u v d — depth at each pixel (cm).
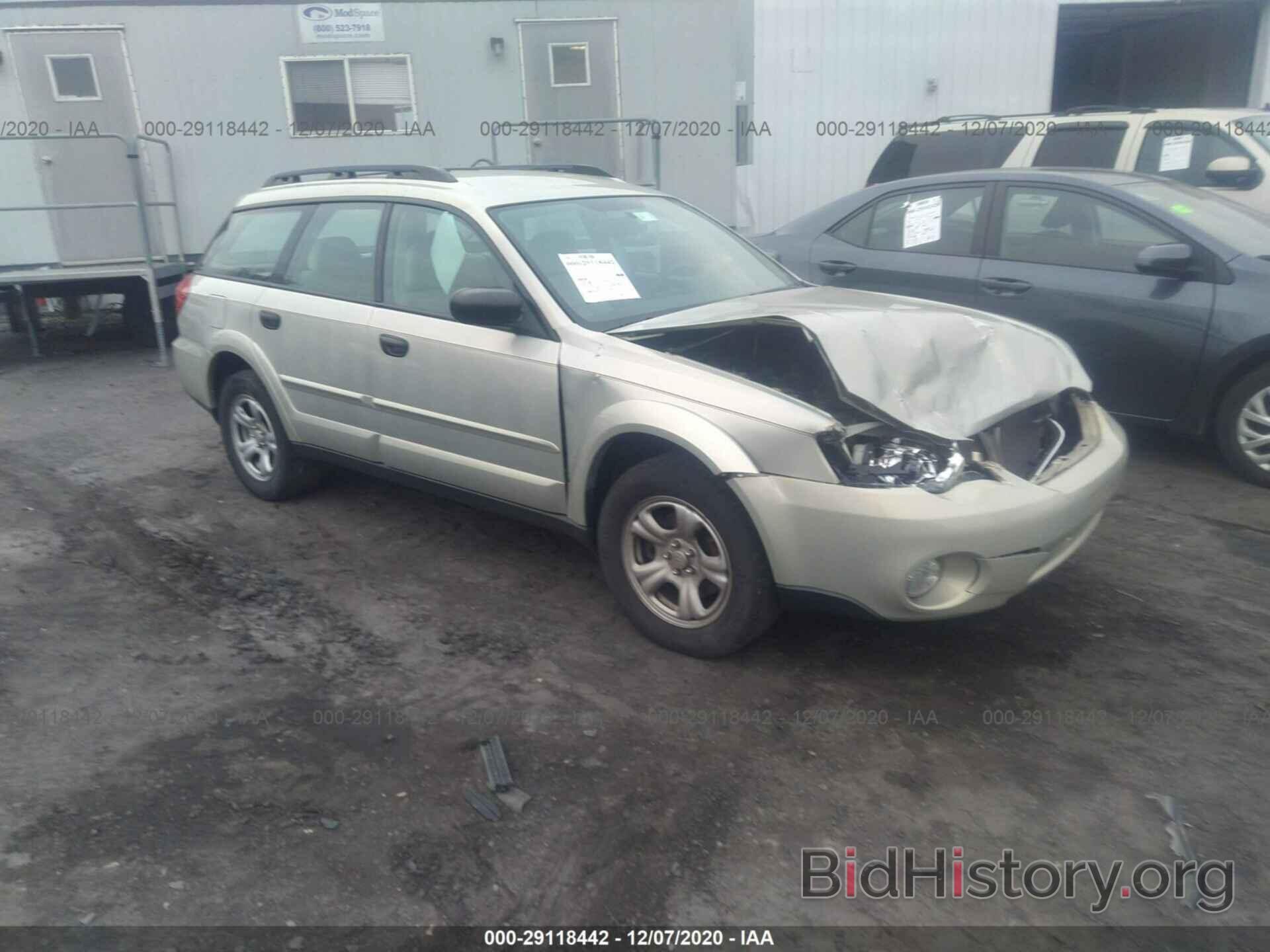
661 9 1013
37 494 593
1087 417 410
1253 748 332
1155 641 398
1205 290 545
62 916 264
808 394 398
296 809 306
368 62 992
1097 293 577
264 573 476
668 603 396
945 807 305
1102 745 333
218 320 563
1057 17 1524
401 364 461
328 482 588
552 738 340
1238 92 1680
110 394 851
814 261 697
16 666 390
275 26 973
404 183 486
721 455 350
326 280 509
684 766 325
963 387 367
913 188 668
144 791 314
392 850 289
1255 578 451
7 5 934
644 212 494
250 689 373
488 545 504
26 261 981
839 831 296
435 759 330
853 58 1509
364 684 377
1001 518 337
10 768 326
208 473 630
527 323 418
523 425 420
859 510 331
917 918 266
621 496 389
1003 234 623
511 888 275
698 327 390
